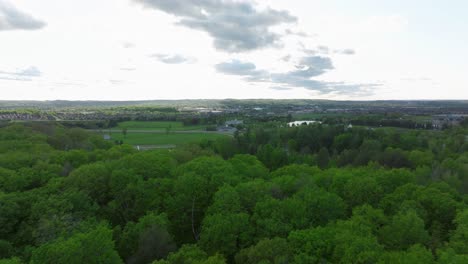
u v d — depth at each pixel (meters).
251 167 66.00
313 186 48.06
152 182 47.84
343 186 51.25
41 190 44.31
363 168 73.81
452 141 117.12
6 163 57.16
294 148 133.50
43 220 35.06
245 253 30.61
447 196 44.06
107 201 47.56
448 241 36.44
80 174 47.31
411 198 44.06
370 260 25.94
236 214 37.03
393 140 123.25
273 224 35.28
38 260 27.64
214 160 61.50
